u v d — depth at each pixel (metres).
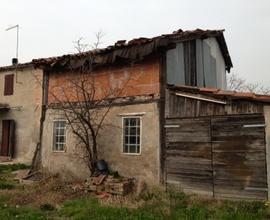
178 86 9.75
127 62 11.08
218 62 16.30
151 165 10.10
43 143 13.33
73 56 11.90
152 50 9.96
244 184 8.48
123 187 9.52
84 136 11.63
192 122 9.51
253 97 8.37
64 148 12.53
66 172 12.27
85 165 11.74
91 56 11.46
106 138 11.27
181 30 10.97
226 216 7.29
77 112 11.27
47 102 13.46
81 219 7.30
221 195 8.80
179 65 11.38
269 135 8.24
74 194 9.71
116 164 10.89
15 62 20.55
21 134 17.20
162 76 10.23
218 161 8.95
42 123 13.52
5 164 15.65
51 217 7.55
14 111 17.81
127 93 10.96
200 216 7.34
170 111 9.96
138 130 10.62
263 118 8.37
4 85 18.72
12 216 7.47
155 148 10.08
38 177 12.37
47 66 13.14
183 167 9.54
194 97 9.47
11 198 9.25
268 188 8.12
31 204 8.74
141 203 8.54
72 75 12.46
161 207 8.04
